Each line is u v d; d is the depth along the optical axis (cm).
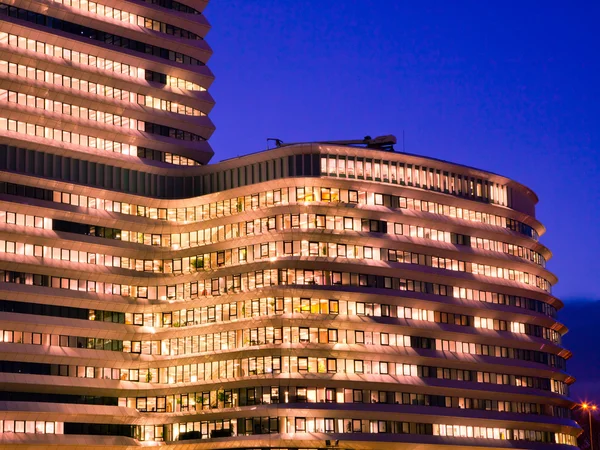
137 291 16012
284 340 15100
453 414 16175
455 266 16588
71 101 15650
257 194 15650
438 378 16138
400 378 15625
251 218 15600
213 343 15650
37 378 14638
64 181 15250
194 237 16200
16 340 14575
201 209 16212
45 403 14700
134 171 16212
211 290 15838
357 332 15388
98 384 15300
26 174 14850
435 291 16288
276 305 15212
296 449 14762
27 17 15312
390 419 15438
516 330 17462
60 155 15388
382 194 15788
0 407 14150
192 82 17200
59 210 15088
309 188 15350
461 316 16612
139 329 15912
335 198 15438
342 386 15162
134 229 15988
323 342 15175
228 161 16138
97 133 15838
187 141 17050
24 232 14700
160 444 15638
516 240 17625
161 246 16225
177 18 16950
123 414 15438
